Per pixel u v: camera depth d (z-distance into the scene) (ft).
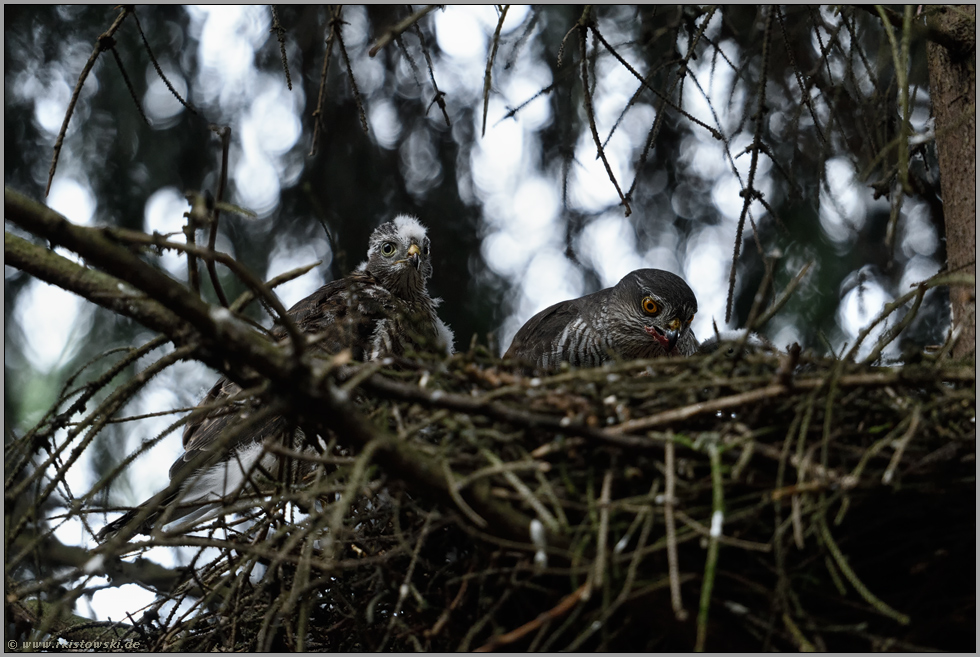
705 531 15.57
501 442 17.93
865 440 17.74
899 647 16.22
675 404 18.42
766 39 21.12
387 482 18.52
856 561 17.49
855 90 24.90
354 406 16.81
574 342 35.06
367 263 36.60
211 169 37.04
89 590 22.79
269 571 20.15
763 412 17.63
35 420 32.96
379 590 19.80
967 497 16.92
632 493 17.20
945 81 23.59
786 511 17.12
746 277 36.68
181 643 20.56
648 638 18.28
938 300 32.94
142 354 19.62
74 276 18.01
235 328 16.46
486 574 17.51
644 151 23.09
